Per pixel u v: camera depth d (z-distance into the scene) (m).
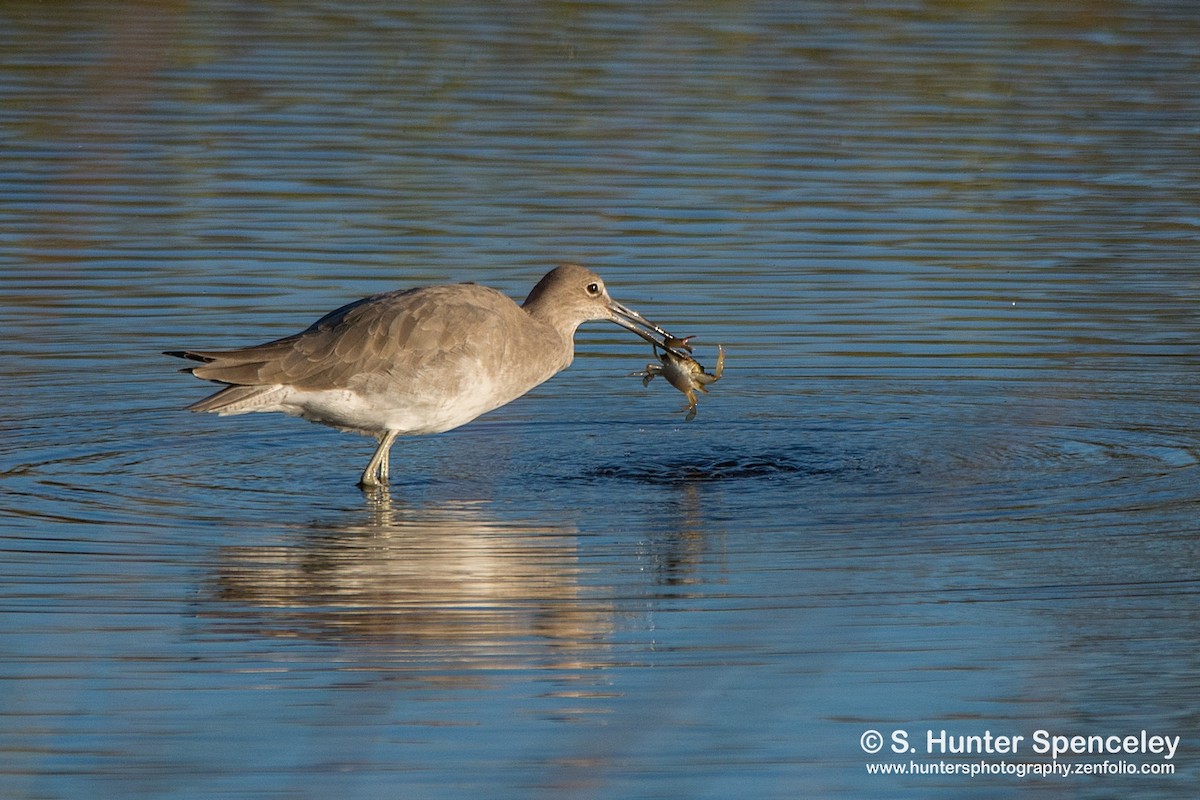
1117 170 24.08
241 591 12.19
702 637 11.47
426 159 24.06
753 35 31.20
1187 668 11.05
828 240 21.27
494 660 11.12
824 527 13.58
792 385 17.36
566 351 15.75
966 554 12.94
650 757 10.04
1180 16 33.06
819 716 10.51
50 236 20.66
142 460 15.23
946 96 27.47
